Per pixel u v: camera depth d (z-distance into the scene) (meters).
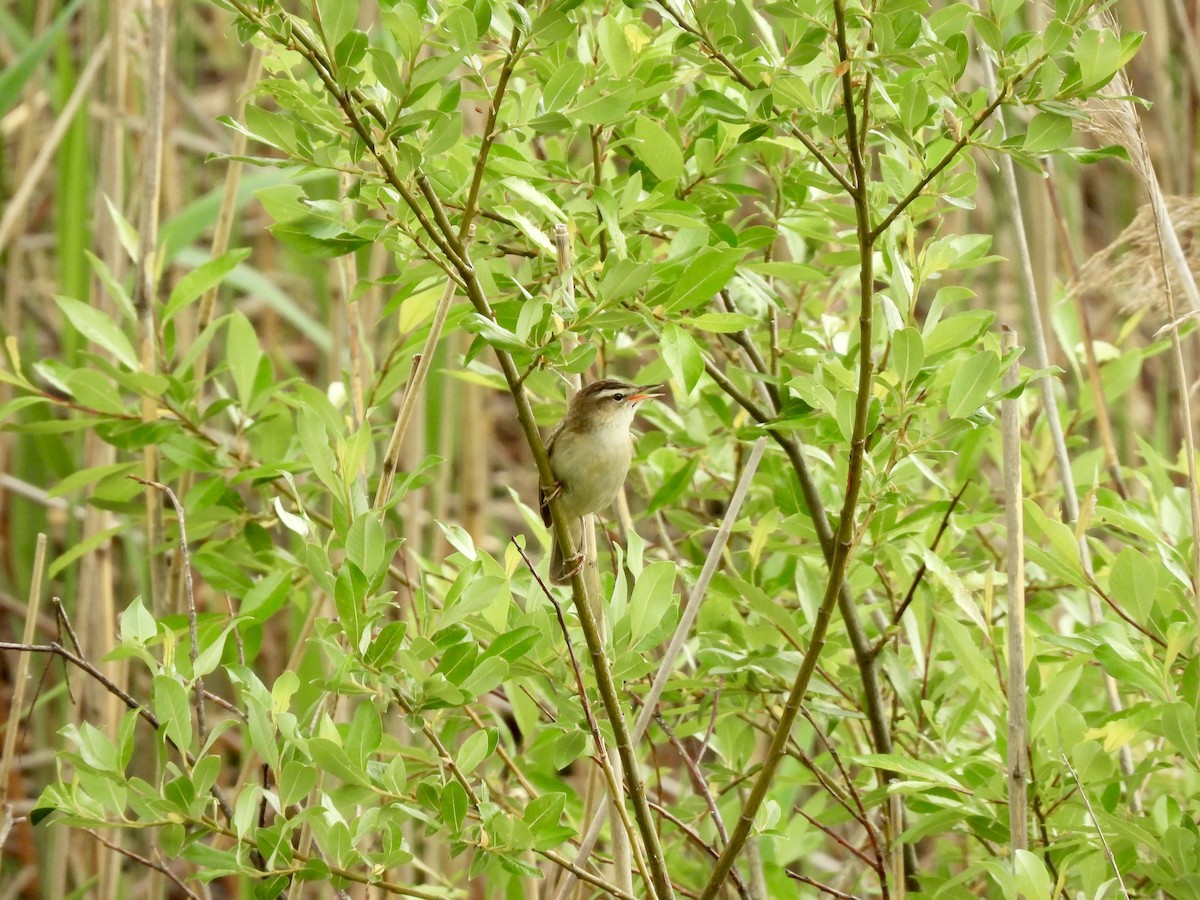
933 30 6.34
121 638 6.42
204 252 13.09
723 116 6.18
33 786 12.52
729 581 7.67
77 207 11.41
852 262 7.51
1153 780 8.19
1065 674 6.80
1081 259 11.43
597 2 7.73
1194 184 10.74
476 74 6.63
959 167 8.15
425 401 10.95
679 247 6.26
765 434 7.11
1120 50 5.62
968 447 8.88
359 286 6.91
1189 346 10.81
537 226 7.30
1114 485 8.98
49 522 13.23
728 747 8.73
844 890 9.26
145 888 11.50
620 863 6.83
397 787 6.21
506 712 11.22
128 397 9.69
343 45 5.55
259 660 13.11
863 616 8.88
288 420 9.07
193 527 8.88
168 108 12.64
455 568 9.12
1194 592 6.72
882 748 7.85
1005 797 6.96
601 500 7.82
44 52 10.59
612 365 10.58
